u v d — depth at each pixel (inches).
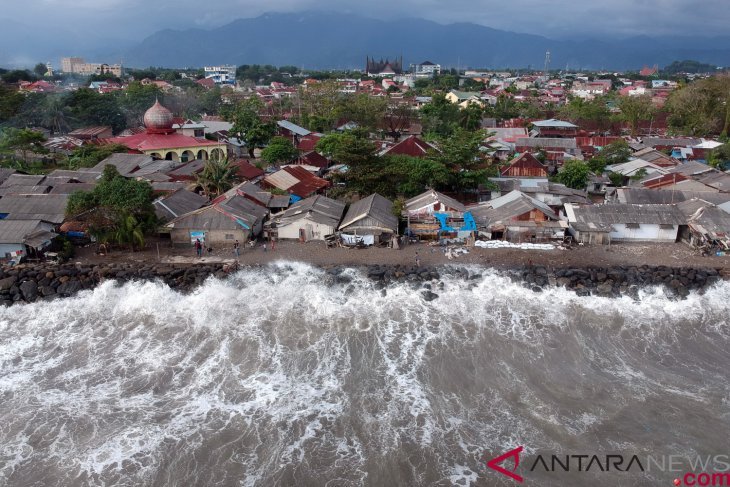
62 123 4416.8
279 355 1429.6
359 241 2081.7
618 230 2158.0
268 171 3137.3
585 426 1180.5
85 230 2030.0
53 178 2628.0
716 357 1451.8
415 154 3253.0
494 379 1338.6
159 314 1638.8
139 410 1226.6
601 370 1384.1
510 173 2837.1
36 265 1877.5
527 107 5866.1
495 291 1759.4
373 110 4598.9
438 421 1193.4
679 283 1793.8
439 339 1507.1
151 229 2097.7
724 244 2012.8
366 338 1508.4
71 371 1371.8
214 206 2119.8
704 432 1165.1
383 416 1207.6
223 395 1277.1
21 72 7416.3
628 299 1724.9
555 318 1626.5
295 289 1759.4
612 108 6112.2
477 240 2133.4
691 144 3850.9
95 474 1053.8
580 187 2874.0
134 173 2827.3
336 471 1063.0
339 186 2785.4
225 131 4111.7
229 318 1608.0
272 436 1149.7
